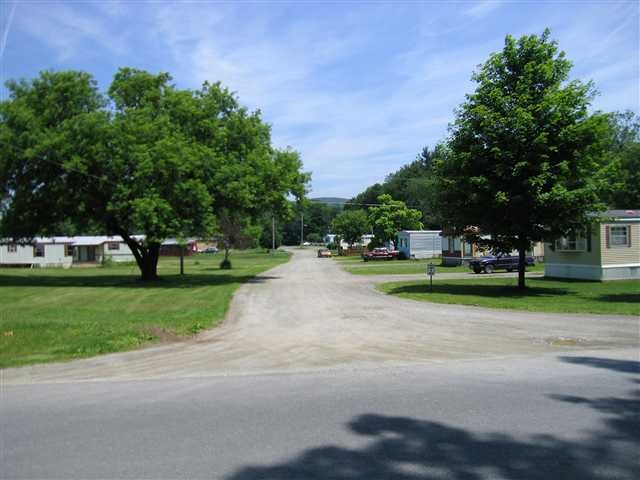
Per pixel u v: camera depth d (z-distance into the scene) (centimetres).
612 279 2786
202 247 12712
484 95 2284
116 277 3812
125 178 2986
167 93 3350
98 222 3381
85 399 706
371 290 2522
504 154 2166
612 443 509
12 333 1187
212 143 3256
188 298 2181
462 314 1593
